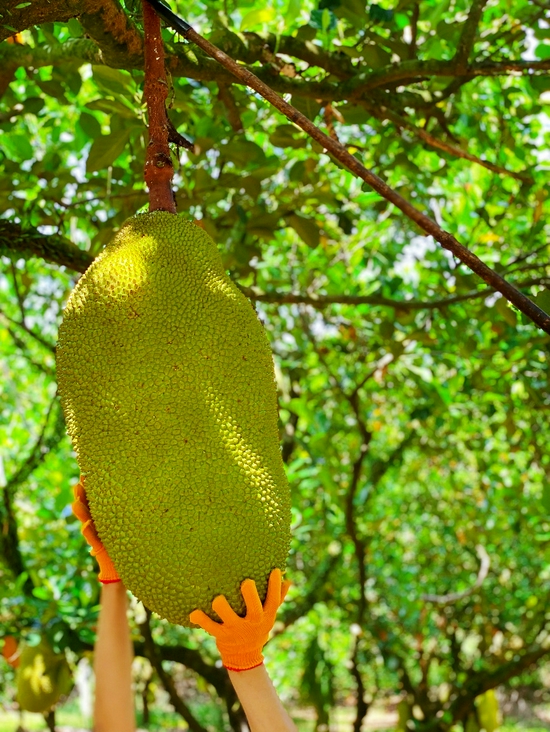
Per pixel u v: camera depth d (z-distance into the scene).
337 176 4.28
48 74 3.47
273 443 1.53
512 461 5.27
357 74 2.52
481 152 4.08
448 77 2.81
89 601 3.81
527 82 3.55
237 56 2.28
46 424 4.32
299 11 2.93
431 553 6.94
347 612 5.86
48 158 3.07
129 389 1.45
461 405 5.24
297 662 7.36
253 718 1.40
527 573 6.80
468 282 3.29
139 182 3.05
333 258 4.97
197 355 1.48
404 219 3.81
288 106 1.39
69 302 1.58
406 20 3.08
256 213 3.18
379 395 5.98
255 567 1.40
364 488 5.67
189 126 3.07
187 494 1.40
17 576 4.13
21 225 2.44
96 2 1.61
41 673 3.36
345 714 10.79
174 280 1.53
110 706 1.78
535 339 3.46
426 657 6.97
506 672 4.72
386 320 3.71
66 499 4.31
